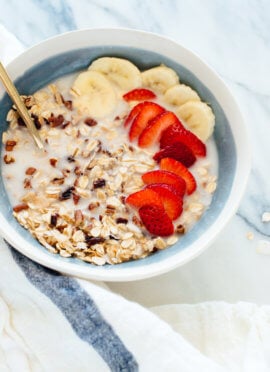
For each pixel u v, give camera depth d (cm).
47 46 64
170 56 66
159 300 68
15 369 63
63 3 75
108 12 76
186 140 65
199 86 66
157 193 63
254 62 75
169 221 63
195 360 61
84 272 61
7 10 75
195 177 65
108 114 66
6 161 64
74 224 63
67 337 62
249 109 74
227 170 65
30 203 64
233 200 63
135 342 61
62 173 64
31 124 64
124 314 61
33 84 66
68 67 66
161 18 76
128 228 64
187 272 69
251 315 66
